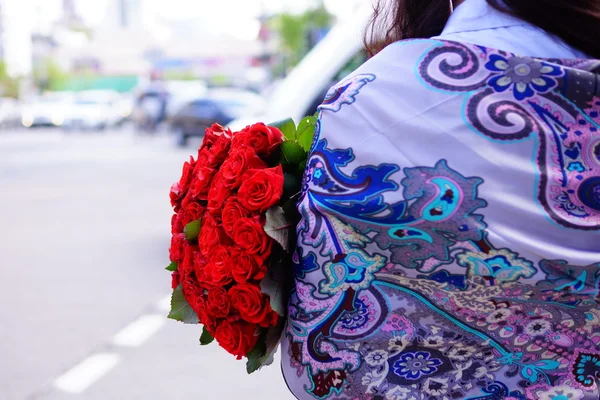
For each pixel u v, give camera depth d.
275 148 1.17
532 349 1.02
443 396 1.02
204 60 70.81
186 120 21.38
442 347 1.02
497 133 0.94
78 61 77.94
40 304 5.23
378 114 0.98
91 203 10.80
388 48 1.03
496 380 1.02
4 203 10.93
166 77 70.94
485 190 0.93
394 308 1.01
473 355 1.02
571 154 0.95
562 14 1.00
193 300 1.21
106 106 38.22
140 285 5.78
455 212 0.93
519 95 0.95
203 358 4.17
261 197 1.09
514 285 0.96
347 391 1.04
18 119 39.97
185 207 1.26
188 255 1.21
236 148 1.19
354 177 0.98
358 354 1.03
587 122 0.96
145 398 3.61
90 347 4.34
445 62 0.98
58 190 12.55
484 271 0.95
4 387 3.74
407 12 1.23
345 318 1.03
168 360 4.13
